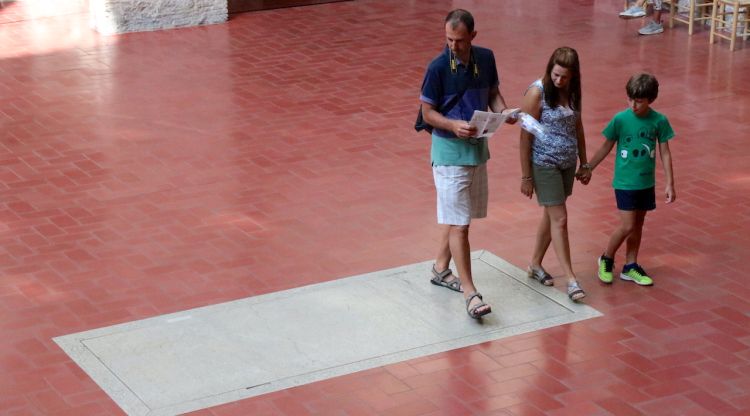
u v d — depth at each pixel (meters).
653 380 12.52
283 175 18.83
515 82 24.42
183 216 17.09
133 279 14.96
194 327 13.62
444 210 13.69
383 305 14.20
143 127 21.22
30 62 25.53
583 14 30.88
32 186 18.25
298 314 13.95
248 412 11.80
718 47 27.31
